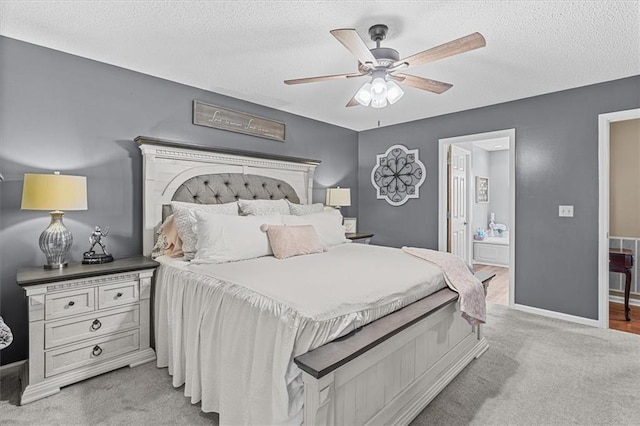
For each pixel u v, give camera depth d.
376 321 1.55
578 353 2.43
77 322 1.97
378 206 4.71
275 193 3.58
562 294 3.17
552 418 1.70
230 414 1.49
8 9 1.87
